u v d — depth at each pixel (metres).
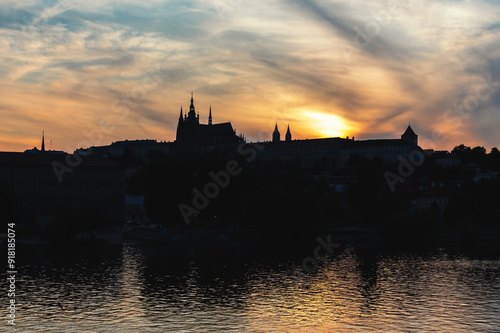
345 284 133.25
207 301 115.62
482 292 125.38
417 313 107.69
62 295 118.56
